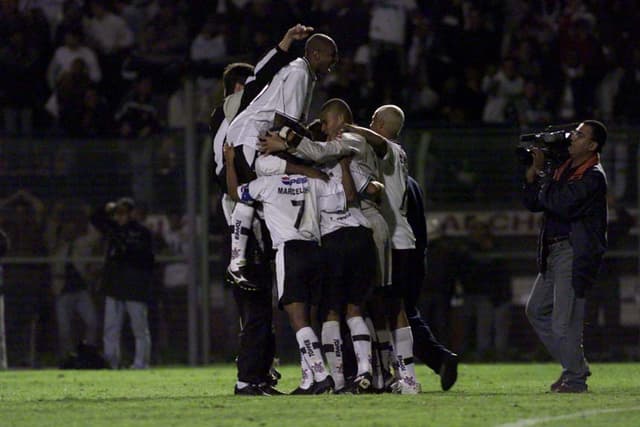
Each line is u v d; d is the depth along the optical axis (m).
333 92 57.97
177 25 61.62
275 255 26.88
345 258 25.98
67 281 50.19
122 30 62.22
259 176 26.02
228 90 27.17
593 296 50.50
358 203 26.50
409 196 28.58
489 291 50.88
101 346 50.44
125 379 38.44
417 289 28.72
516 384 33.12
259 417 19.95
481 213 50.94
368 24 61.84
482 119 60.22
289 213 25.84
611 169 50.78
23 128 59.78
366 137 26.69
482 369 43.22
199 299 50.28
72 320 50.34
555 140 27.28
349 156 26.20
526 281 51.25
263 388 27.16
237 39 61.91
